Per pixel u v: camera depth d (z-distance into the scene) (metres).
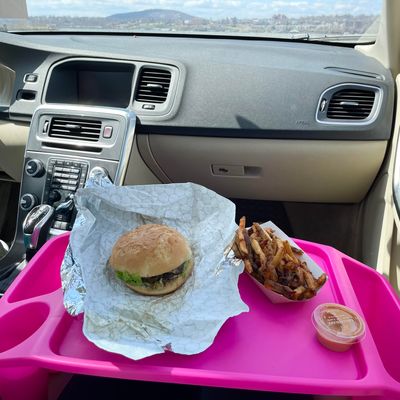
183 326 0.75
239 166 1.67
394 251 1.34
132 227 0.94
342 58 1.69
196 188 0.95
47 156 1.54
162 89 1.63
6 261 1.44
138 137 1.65
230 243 0.88
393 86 1.50
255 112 1.56
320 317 0.78
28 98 1.73
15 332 0.87
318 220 1.92
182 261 0.83
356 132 1.51
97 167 1.51
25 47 1.74
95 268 0.83
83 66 1.74
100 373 0.71
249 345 0.76
